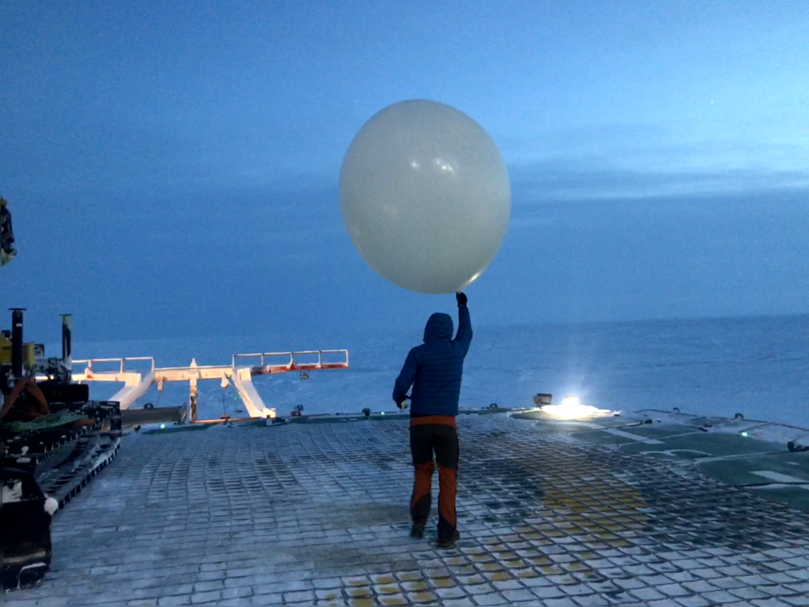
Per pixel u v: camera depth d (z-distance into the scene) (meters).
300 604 3.82
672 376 39.72
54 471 6.62
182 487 6.65
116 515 5.67
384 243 4.71
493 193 4.68
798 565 4.29
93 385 47.50
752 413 23.16
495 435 9.28
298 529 5.22
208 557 4.62
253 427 10.50
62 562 4.54
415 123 4.67
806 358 50.31
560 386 36.94
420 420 4.86
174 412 13.73
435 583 4.09
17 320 7.21
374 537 4.98
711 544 4.70
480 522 5.30
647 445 8.23
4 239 6.72
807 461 7.16
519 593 3.91
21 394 7.19
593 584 4.02
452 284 4.96
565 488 6.29
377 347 129.88
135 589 4.08
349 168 4.86
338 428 10.29
